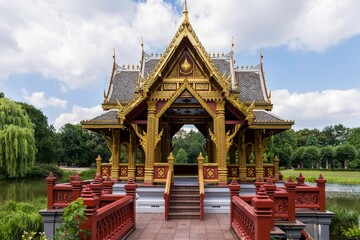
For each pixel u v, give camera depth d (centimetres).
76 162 8525
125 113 1543
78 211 585
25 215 1642
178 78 1614
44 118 7544
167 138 2061
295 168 9375
